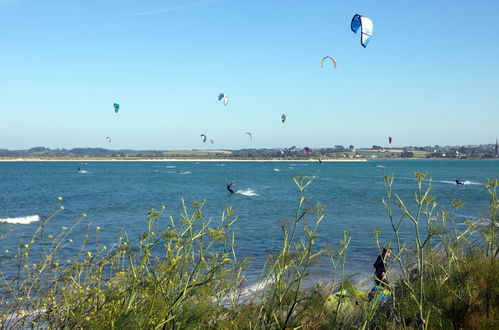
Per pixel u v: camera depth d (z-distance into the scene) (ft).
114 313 12.25
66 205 187.11
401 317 15.94
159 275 12.48
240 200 207.21
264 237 90.22
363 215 136.56
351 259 61.93
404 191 247.91
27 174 512.63
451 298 15.80
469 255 17.94
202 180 391.86
